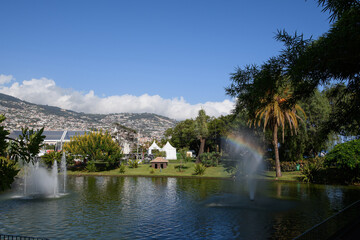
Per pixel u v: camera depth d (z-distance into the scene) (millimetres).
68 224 16188
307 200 22875
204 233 14414
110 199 24703
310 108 42906
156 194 27453
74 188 32562
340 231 9305
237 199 23797
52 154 57188
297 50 5750
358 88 6316
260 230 14781
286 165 44375
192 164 59781
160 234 14289
